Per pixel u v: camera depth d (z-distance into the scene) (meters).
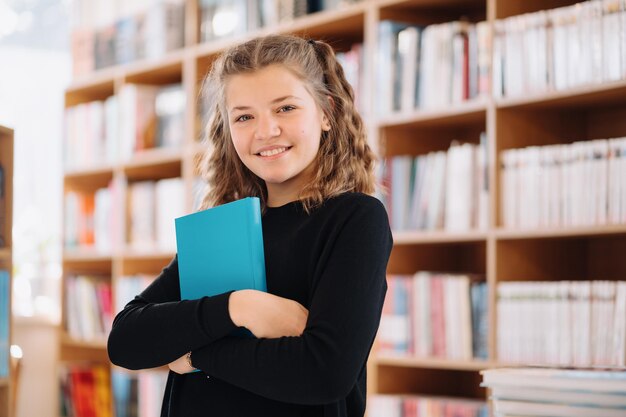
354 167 1.54
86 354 4.59
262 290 1.40
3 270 2.96
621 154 2.62
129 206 4.31
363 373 1.46
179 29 4.24
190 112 4.04
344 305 1.31
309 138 1.44
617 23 2.64
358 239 1.36
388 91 3.29
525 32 2.88
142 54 4.34
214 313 1.34
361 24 3.53
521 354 2.81
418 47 3.22
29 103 4.90
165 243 4.14
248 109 1.44
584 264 3.06
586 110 3.04
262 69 1.44
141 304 1.52
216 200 1.63
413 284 3.14
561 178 2.76
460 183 3.05
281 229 1.45
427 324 3.10
